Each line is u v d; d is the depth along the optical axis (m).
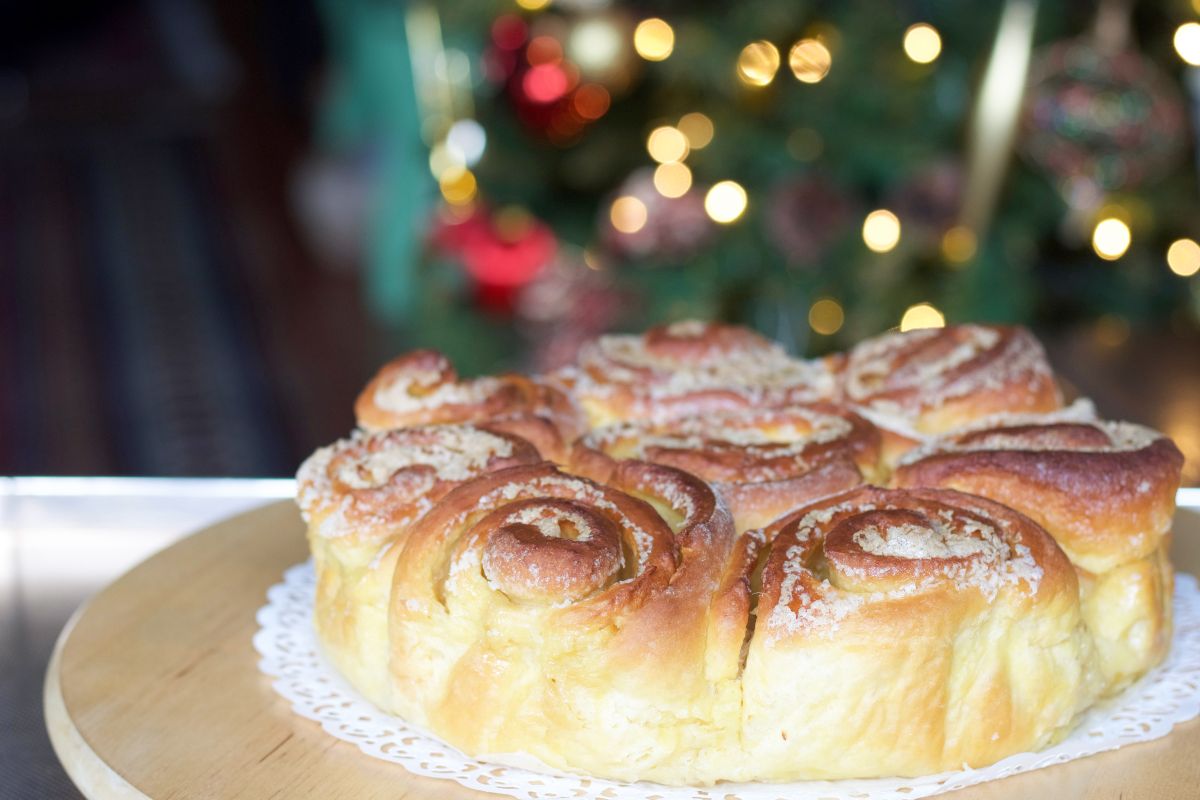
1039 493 0.63
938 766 0.59
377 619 0.64
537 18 1.29
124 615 0.70
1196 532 0.77
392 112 1.73
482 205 1.42
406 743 0.62
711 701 0.59
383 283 1.83
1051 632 0.60
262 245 2.44
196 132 3.13
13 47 3.72
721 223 1.25
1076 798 0.59
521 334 1.54
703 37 1.21
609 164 1.33
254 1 3.42
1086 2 1.29
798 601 0.58
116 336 2.02
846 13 1.21
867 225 1.24
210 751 0.61
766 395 0.73
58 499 0.81
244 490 0.83
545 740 0.59
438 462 0.66
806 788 0.59
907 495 0.62
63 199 2.67
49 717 0.64
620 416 0.73
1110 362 1.38
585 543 0.59
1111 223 1.37
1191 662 0.66
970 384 0.71
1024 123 1.17
